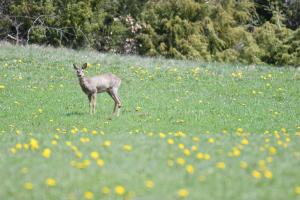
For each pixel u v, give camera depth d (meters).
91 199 21.92
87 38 99.12
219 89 53.41
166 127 39.81
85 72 57.16
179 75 57.69
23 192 22.45
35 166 24.75
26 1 94.31
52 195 22.31
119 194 22.20
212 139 29.47
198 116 43.47
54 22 95.75
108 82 43.16
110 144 28.08
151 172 24.05
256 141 30.27
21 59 60.31
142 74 57.41
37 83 52.34
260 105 48.00
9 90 49.41
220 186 22.86
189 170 23.94
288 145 29.09
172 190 22.53
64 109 44.72
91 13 96.88
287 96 51.66
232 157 26.17
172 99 48.94
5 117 41.94
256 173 23.50
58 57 63.16
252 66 66.19
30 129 38.44
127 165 24.81
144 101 47.81
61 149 27.36
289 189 22.64
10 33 97.00
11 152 26.92
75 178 23.48
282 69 64.06
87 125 39.91
